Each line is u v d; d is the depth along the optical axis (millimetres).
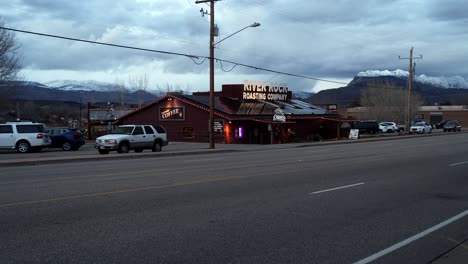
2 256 6301
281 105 54688
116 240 7129
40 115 95375
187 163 21016
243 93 53062
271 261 6281
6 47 44531
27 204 9914
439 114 115000
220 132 45312
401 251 6914
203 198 10859
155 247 6801
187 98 48906
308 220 8727
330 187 12836
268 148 35062
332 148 33531
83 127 75312
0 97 45719
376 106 95438
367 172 16578
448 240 7574
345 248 6973
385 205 10320
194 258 6336
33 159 22266
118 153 27969
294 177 15031
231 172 16578
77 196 11000
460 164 19594
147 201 10391
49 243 6930
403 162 20562
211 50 32688
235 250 6738
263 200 10688
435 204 10508
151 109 50969
